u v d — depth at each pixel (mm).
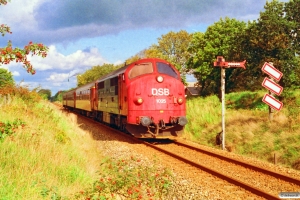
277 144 14867
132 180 8164
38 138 10383
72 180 8359
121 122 19078
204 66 46500
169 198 7680
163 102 16656
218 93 46406
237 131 17766
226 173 10414
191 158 12945
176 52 62125
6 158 8055
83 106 35156
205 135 19500
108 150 14812
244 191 8266
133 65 17125
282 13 32469
